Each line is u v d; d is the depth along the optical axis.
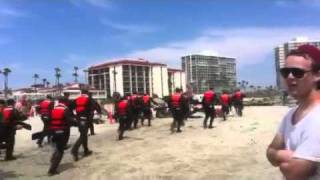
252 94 76.38
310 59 2.80
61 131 13.56
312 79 2.82
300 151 2.67
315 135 2.65
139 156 15.03
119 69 127.75
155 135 20.16
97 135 22.17
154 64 134.25
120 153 15.94
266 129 19.92
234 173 11.86
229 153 14.52
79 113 15.60
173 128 20.72
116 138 20.09
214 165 12.92
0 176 13.66
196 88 115.94
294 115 2.88
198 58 147.00
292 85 2.85
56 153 13.62
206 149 15.46
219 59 153.00
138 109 23.91
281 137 2.93
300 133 2.74
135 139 19.23
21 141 21.59
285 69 2.86
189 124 23.98
